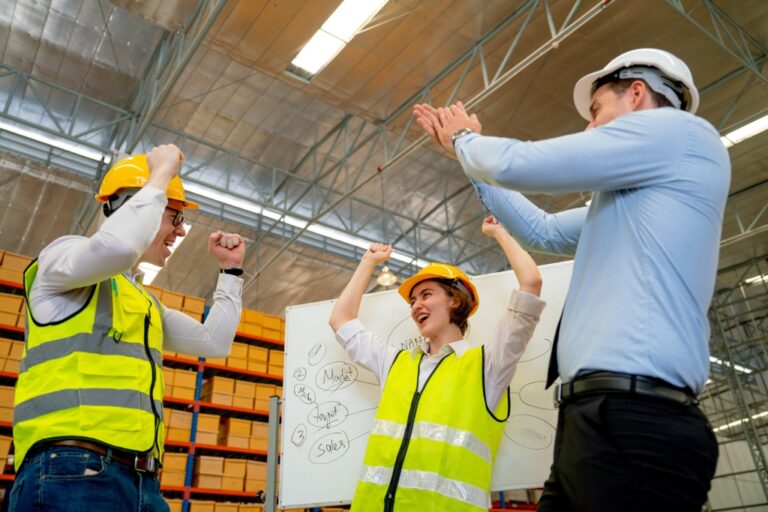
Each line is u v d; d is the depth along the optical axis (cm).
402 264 1170
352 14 624
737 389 1262
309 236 1070
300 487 258
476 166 138
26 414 130
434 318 234
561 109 805
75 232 1018
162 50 738
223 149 915
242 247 203
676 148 119
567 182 122
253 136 900
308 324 296
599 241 126
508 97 781
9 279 564
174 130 874
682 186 118
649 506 101
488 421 205
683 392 109
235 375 664
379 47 699
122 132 871
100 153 880
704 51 732
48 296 141
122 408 135
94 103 836
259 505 591
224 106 839
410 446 200
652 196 119
